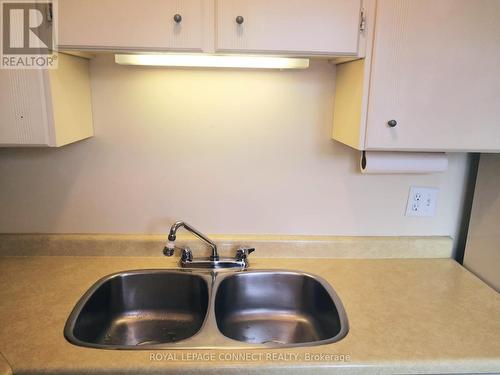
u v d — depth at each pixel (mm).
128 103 1315
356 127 1083
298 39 981
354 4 972
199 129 1351
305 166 1399
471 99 1035
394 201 1447
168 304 1324
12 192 1361
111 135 1338
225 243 1412
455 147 1067
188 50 983
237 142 1366
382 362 871
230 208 1424
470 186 1439
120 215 1409
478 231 1328
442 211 1466
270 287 1330
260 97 1333
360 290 1206
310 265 1379
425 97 1028
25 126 1000
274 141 1372
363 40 996
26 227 1395
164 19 958
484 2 981
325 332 1187
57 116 1033
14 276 1249
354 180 1419
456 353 905
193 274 1296
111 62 1280
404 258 1459
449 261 1443
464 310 1101
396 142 1056
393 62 1004
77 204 1389
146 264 1355
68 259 1380
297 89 1331
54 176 1357
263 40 978
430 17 982
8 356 860
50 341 917
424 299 1159
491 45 1005
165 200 1405
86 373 833
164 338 1237
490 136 1062
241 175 1396
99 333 1191
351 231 1470
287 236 1449
